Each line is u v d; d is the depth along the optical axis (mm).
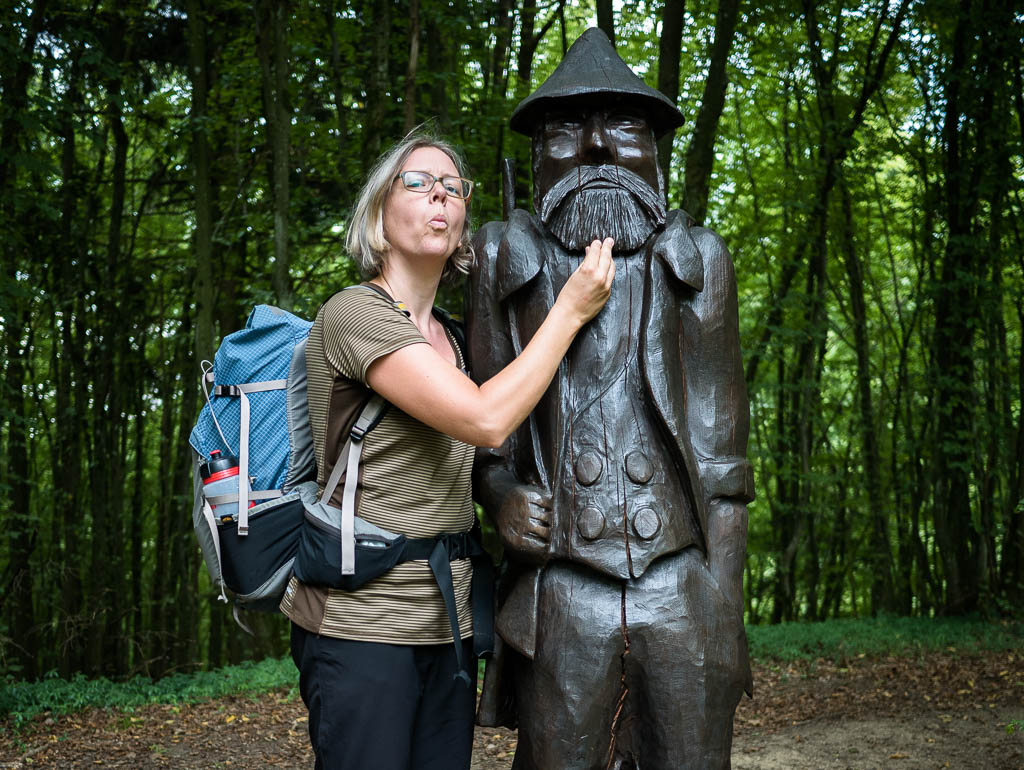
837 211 9953
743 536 2117
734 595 2068
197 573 9492
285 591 1908
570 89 2150
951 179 8602
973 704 5734
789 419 10484
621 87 2146
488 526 8289
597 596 2000
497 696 2096
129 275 9055
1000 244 8672
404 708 1827
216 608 10094
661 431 2061
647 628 1979
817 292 9562
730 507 2117
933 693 6062
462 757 1977
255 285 8344
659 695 1985
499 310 2182
